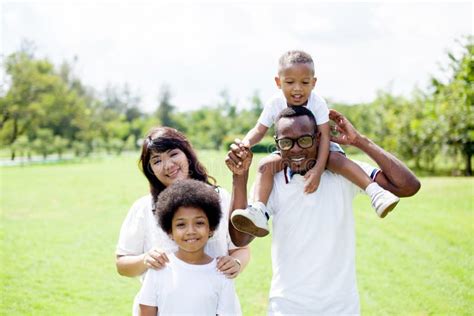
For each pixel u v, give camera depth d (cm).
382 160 304
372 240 865
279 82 361
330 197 301
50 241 928
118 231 1008
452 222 962
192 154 325
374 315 557
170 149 314
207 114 6031
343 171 302
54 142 3953
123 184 1738
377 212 289
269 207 307
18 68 3981
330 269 292
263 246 869
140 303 290
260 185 307
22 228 1031
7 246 889
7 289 664
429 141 1894
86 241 930
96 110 5947
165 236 308
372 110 2561
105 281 704
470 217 1002
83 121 4681
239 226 287
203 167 330
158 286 289
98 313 586
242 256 315
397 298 605
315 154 306
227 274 292
